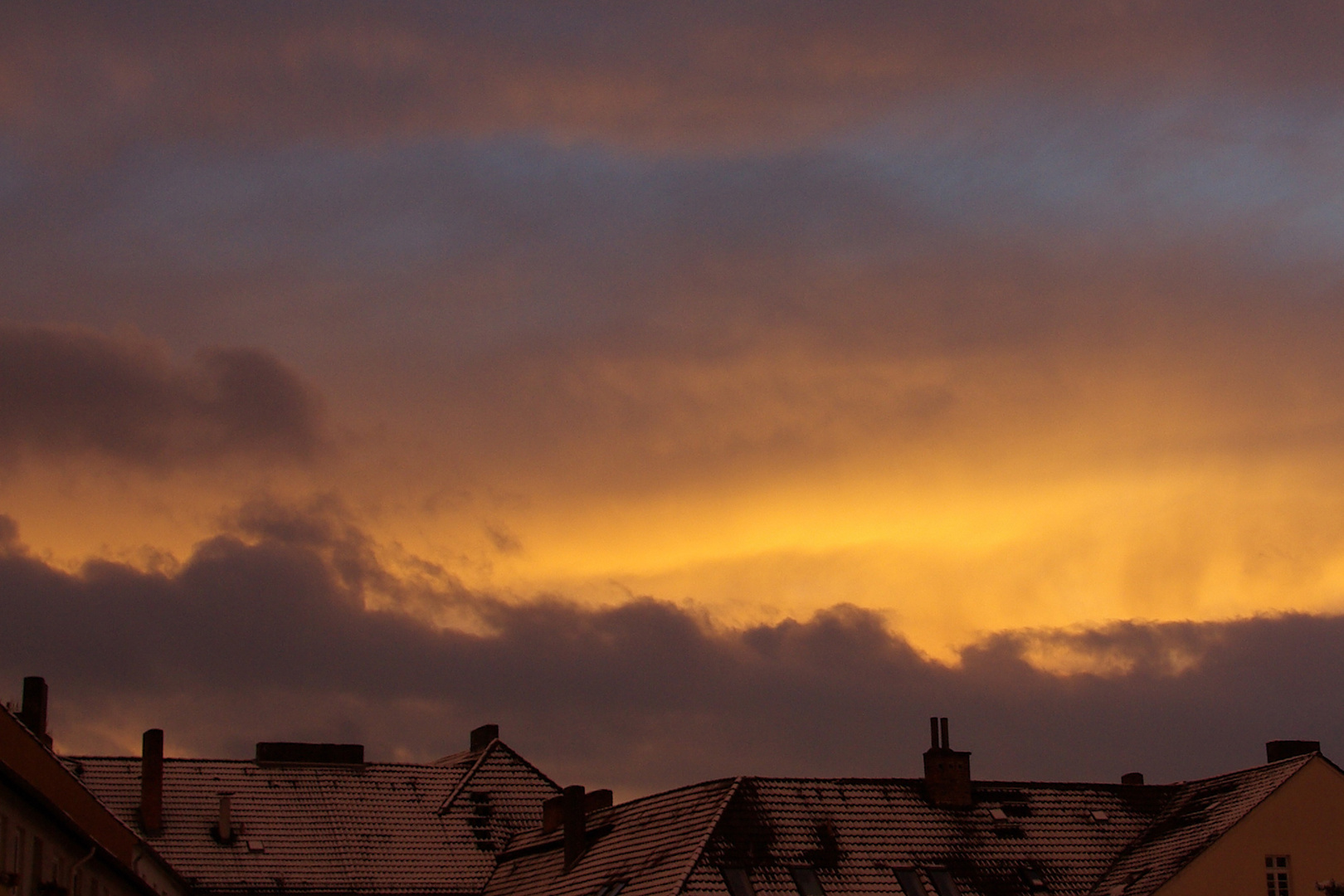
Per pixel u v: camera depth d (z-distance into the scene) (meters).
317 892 123.50
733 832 101.19
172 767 131.25
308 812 129.75
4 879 67.69
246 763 133.25
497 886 122.62
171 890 115.88
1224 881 98.88
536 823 132.25
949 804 108.19
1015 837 106.94
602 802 122.56
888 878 101.31
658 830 106.94
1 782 66.88
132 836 106.56
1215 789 108.06
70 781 94.81
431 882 125.75
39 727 119.62
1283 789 100.75
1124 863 106.12
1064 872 105.25
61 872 79.06
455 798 133.12
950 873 103.00
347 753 136.50
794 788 106.12
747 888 97.94
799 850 101.50
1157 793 112.94
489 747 138.62
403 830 129.75
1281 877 99.25
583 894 105.94
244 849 125.56
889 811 106.38
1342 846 100.00
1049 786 111.81
